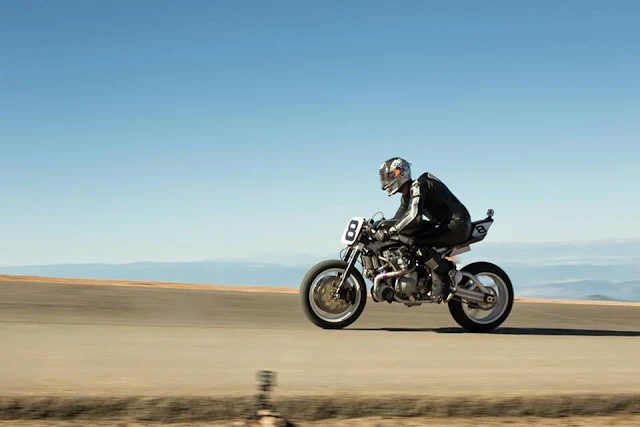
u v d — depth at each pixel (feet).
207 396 11.79
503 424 12.33
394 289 24.50
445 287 24.48
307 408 12.03
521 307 34.91
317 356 17.26
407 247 24.39
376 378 14.40
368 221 24.53
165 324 23.02
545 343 21.49
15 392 11.73
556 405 12.89
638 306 39.83
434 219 24.90
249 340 19.76
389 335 22.44
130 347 17.53
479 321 24.99
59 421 11.33
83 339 18.61
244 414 11.82
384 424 11.96
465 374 15.30
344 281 24.02
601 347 20.89
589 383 14.43
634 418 12.97
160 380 13.39
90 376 13.58
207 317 25.72
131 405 11.57
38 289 33.73
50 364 14.76
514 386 13.84
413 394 12.55
